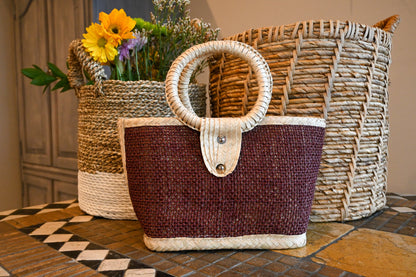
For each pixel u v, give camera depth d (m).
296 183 0.58
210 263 0.54
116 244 0.62
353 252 0.58
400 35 0.98
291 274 0.50
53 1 1.41
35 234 0.68
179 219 0.57
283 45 0.70
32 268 0.52
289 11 1.15
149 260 0.55
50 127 1.55
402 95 0.99
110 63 0.85
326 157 0.71
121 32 0.76
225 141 0.57
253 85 0.73
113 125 0.77
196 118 0.56
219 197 0.57
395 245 0.61
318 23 0.69
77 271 0.51
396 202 0.92
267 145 0.58
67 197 1.47
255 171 0.57
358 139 0.72
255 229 0.58
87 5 1.19
